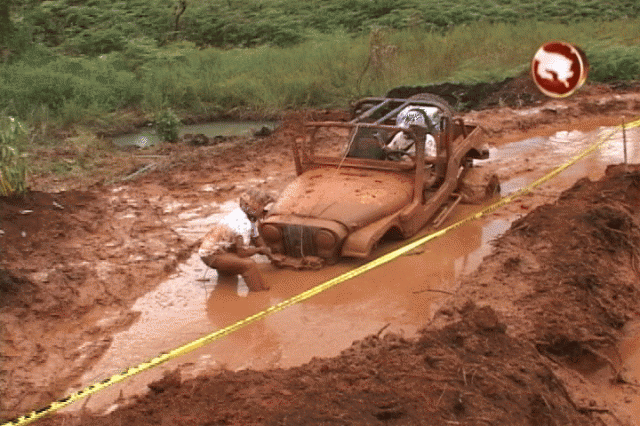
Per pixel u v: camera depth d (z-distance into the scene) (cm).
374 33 1952
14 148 968
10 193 938
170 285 743
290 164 1204
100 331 643
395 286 718
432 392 447
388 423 415
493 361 492
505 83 1719
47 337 632
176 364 579
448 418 420
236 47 2588
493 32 2152
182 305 695
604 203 813
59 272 750
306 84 1830
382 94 1747
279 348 600
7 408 519
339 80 1867
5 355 597
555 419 441
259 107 1780
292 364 571
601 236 736
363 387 457
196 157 1278
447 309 624
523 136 1378
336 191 808
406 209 806
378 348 534
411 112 887
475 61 1892
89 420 459
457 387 455
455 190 984
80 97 1756
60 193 1009
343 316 656
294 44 2506
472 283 675
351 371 489
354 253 747
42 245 834
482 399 443
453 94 1677
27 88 1728
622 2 2698
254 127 1661
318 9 2827
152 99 1809
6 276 717
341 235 745
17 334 632
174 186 1096
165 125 1481
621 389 522
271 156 1261
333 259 767
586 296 624
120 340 626
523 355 507
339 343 605
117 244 845
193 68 2056
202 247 729
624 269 691
